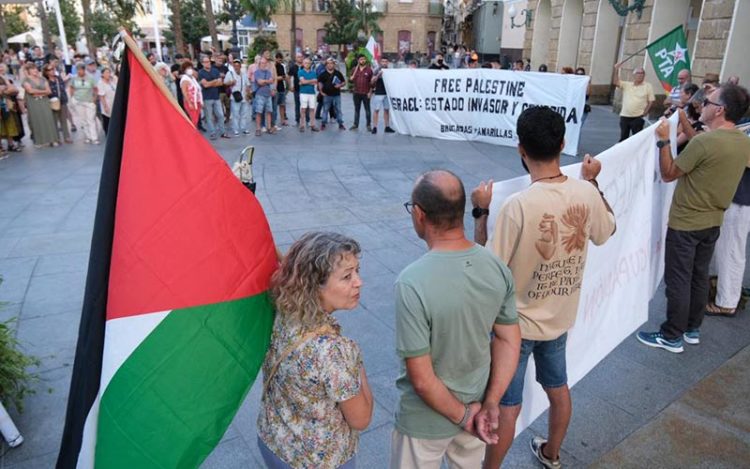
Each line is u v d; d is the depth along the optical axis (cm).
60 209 691
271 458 174
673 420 307
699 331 406
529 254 211
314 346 156
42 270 502
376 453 284
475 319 172
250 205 185
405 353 168
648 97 1018
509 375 187
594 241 235
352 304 165
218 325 172
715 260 432
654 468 273
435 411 181
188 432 171
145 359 165
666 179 335
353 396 158
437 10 4600
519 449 288
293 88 1361
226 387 175
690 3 1453
